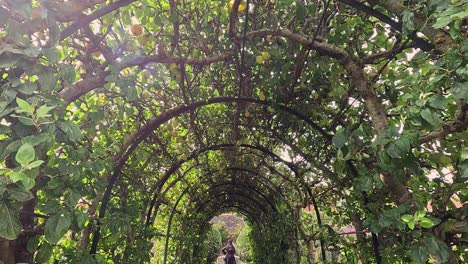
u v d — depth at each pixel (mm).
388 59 2180
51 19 1298
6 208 1111
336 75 2547
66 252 1835
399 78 2377
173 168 3826
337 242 2996
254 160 5438
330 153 3209
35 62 1237
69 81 1394
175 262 5621
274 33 2260
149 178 3682
